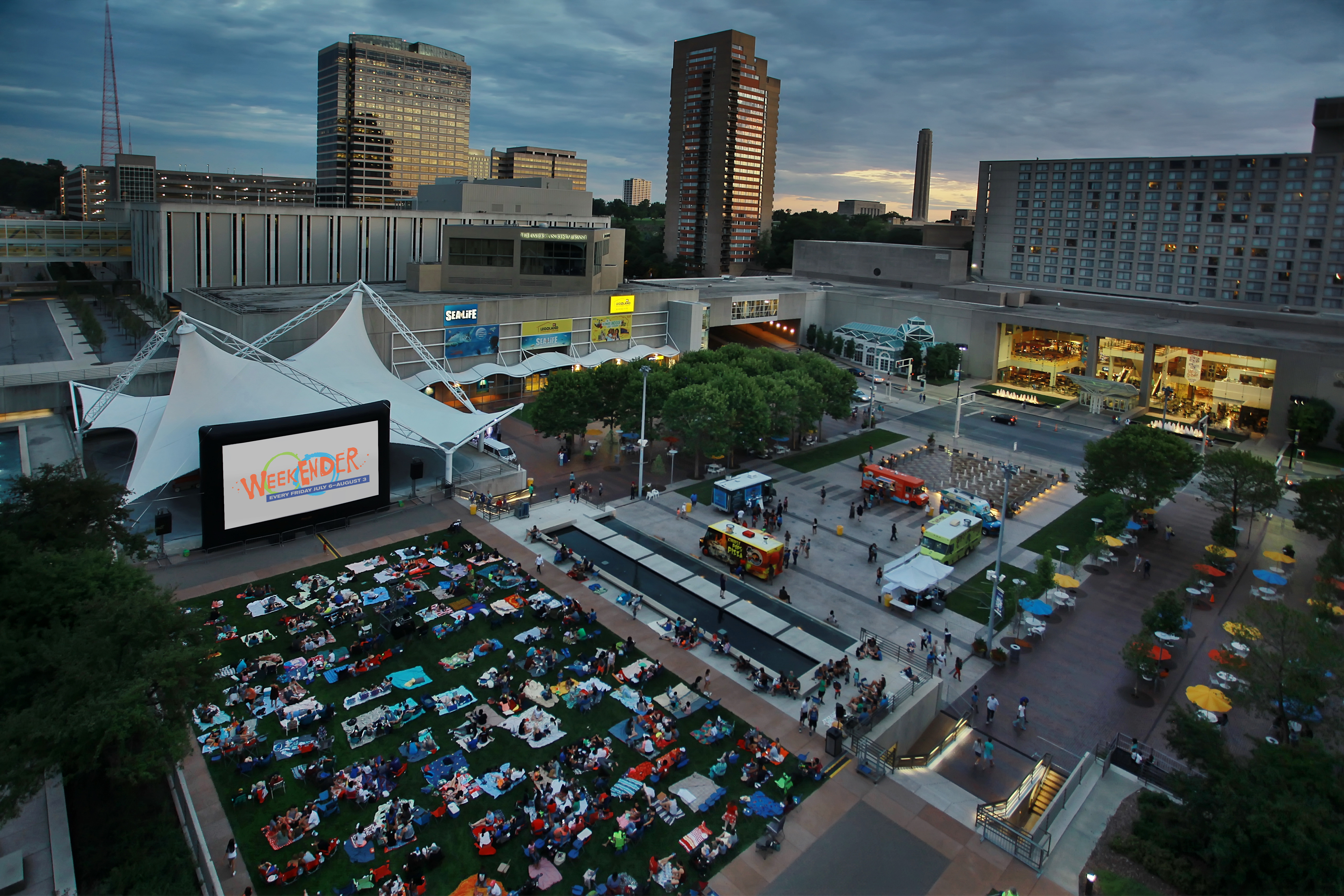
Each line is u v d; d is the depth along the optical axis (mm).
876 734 40969
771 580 60969
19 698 32281
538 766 37625
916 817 36094
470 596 53219
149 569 54781
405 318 95875
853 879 32188
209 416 61625
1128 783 40125
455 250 113938
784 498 79000
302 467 61125
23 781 28016
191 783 35594
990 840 34812
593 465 85062
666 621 52125
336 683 43094
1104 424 116000
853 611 57406
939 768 41656
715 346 163875
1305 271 163500
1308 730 41500
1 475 67688
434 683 43875
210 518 57344
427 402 76625
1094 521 73812
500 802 35250
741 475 77438
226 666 43938
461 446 82875
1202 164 172500
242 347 83062
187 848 31141
